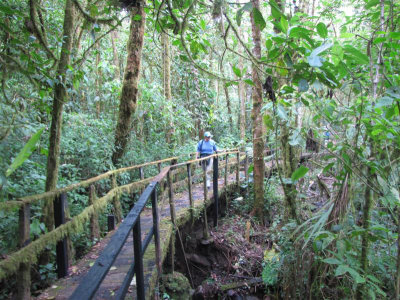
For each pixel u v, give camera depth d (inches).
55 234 104.6
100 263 47.6
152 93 332.2
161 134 363.3
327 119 105.7
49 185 142.1
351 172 100.3
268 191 294.7
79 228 121.0
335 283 133.0
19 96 140.1
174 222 178.2
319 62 66.0
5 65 100.0
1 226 122.3
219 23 89.4
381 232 101.4
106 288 112.3
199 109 507.5
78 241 165.9
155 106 343.3
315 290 134.3
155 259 130.9
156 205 123.0
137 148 318.7
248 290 204.7
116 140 275.6
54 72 138.8
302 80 80.7
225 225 276.1
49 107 145.5
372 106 88.1
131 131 320.5
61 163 227.1
